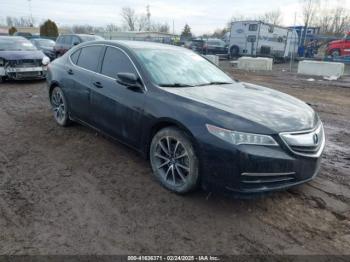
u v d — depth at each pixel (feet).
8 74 32.14
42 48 58.54
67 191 10.91
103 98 13.44
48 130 17.31
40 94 27.94
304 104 12.12
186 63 14.15
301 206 10.50
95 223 9.18
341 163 14.37
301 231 9.20
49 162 13.20
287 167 9.19
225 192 9.41
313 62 53.06
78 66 15.87
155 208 10.03
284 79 47.03
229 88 12.91
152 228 9.05
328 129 20.08
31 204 10.03
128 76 11.80
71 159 13.56
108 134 13.99
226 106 10.18
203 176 9.79
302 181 9.76
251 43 85.71
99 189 11.11
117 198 10.56
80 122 16.21
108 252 8.03
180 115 10.17
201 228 9.14
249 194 9.16
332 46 77.61
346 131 19.71
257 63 62.75
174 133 10.47
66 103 16.75
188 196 10.77
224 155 9.11
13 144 15.10
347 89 37.32
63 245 8.21
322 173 13.15
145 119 11.43
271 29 86.58
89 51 15.57
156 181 11.78
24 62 32.65
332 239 8.87
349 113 24.82
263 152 8.94
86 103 14.82
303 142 9.52
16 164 12.89
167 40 119.96
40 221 9.18
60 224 9.07
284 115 10.07
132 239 8.55
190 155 10.01
